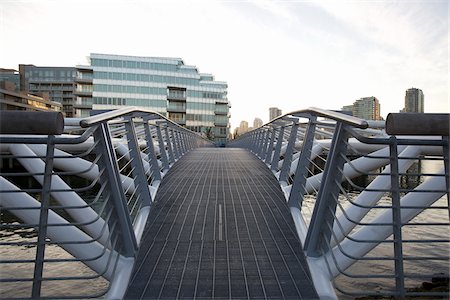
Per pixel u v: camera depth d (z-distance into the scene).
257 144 14.95
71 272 9.47
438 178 3.93
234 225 5.22
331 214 3.64
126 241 3.91
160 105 67.06
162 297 3.28
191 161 12.52
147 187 5.79
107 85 63.53
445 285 7.23
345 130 3.24
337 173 3.43
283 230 5.04
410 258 2.81
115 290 3.33
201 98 72.75
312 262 3.87
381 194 4.57
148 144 7.57
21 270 9.77
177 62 69.81
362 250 3.81
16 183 21.98
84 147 7.02
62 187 4.46
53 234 3.74
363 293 2.90
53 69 100.06
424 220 14.59
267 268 3.87
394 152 2.79
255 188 7.54
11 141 2.68
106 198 3.38
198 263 3.99
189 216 5.61
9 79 100.12
